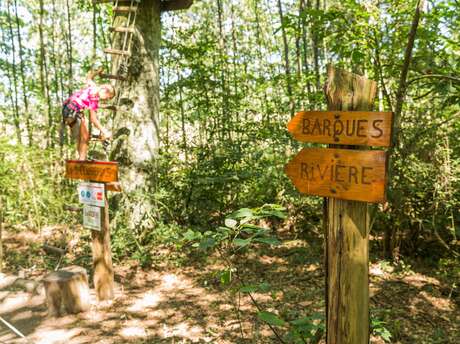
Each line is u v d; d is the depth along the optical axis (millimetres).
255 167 6957
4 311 4582
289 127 2176
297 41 9516
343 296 2027
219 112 8938
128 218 6398
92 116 5152
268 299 4789
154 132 6980
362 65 5395
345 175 1976
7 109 10734
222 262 5992
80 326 4227
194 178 7043
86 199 4797
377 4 5008
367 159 1902
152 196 6695
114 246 5930
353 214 1993
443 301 4844
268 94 9297
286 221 7543
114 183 4805
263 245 6625
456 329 4207
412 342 3949
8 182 7434
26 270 5793
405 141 5133
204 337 3947
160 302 4812
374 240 6574
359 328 2020
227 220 2383
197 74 8328
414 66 4551
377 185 1870
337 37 4992
